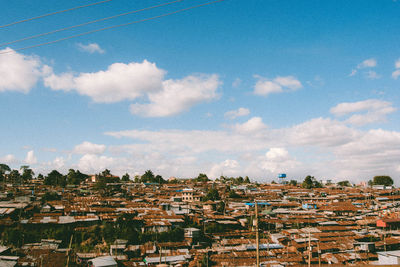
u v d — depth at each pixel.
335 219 118.31
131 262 70.56
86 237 82.31
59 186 165.12
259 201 143.50
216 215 112.19
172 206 116.44
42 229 83.31
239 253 77.44
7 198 114.00
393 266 14.01
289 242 87.19
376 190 176.50
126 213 94.38
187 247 83.19
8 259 62.38
